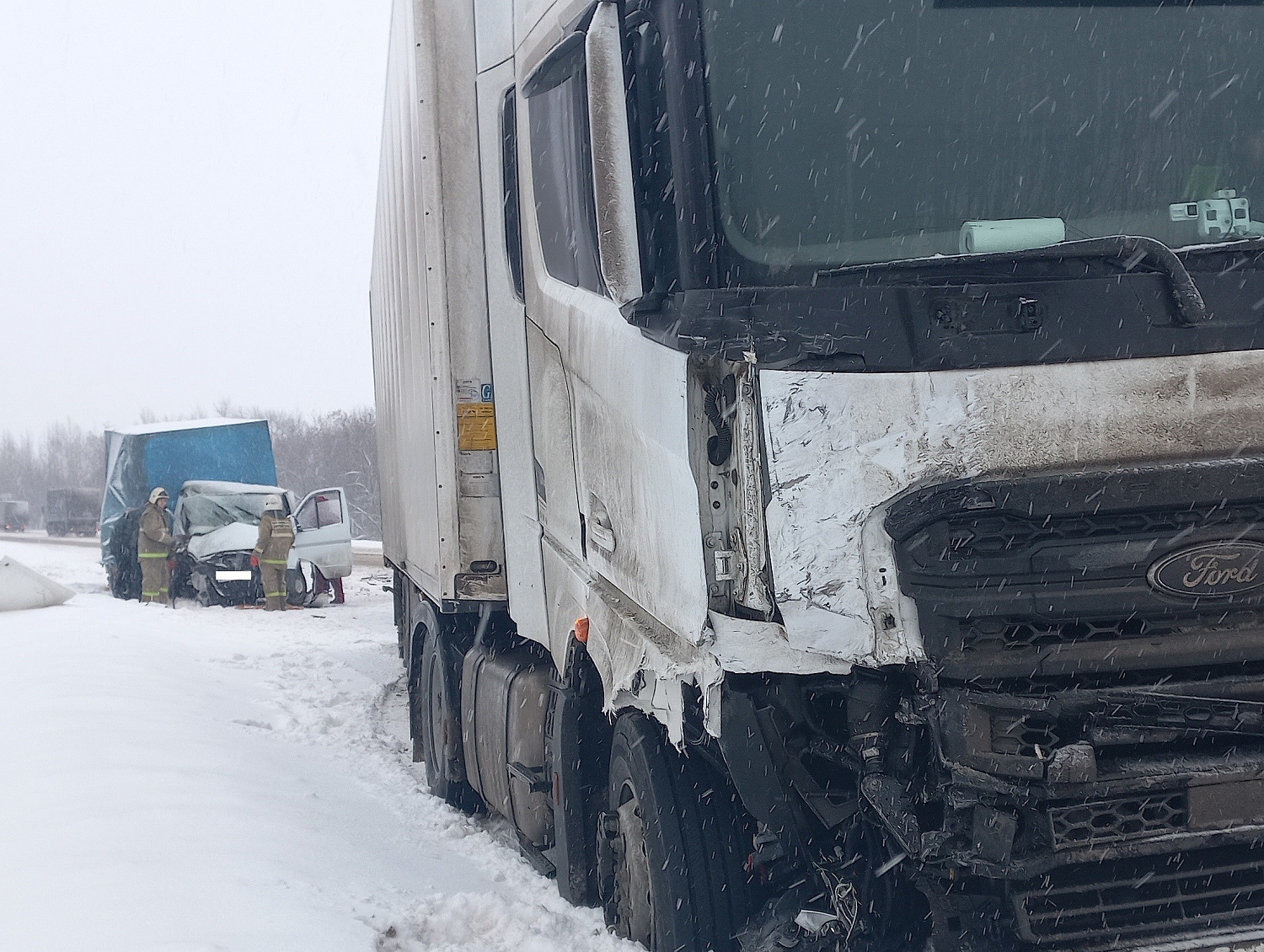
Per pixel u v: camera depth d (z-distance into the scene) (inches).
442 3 226.8
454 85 226.7
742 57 134.3
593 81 130.7
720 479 127.3
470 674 243.1
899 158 134.6
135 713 284.5
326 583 813.9
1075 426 120.9
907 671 122.6
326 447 2645.2
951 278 124.0
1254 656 118.8
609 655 154.6
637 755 150.4
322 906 161.6
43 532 2763.3
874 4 136.8
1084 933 118.6
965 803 116.9
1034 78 137.7
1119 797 116.3
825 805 129.6
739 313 121.6
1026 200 135.7
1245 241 128.6
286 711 370.9
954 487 118.0
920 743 123.8
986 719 117.6
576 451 170.6
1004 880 118.7
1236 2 142.8
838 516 119.9
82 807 192.2
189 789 213.0
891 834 126.2
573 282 170.1
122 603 676.1
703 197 131.6
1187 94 140.4
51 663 346.0
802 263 131.3
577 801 177.8
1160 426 122.3
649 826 147.3
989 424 119.9
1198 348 123.5
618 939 158.4
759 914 143.9
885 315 121.2
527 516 205.2
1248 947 119.0
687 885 143.9
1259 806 117.0
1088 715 117.0
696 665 126.1
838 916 132.3
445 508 226.4
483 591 225.8
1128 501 117.6
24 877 160.2
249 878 167.5
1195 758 117.2
